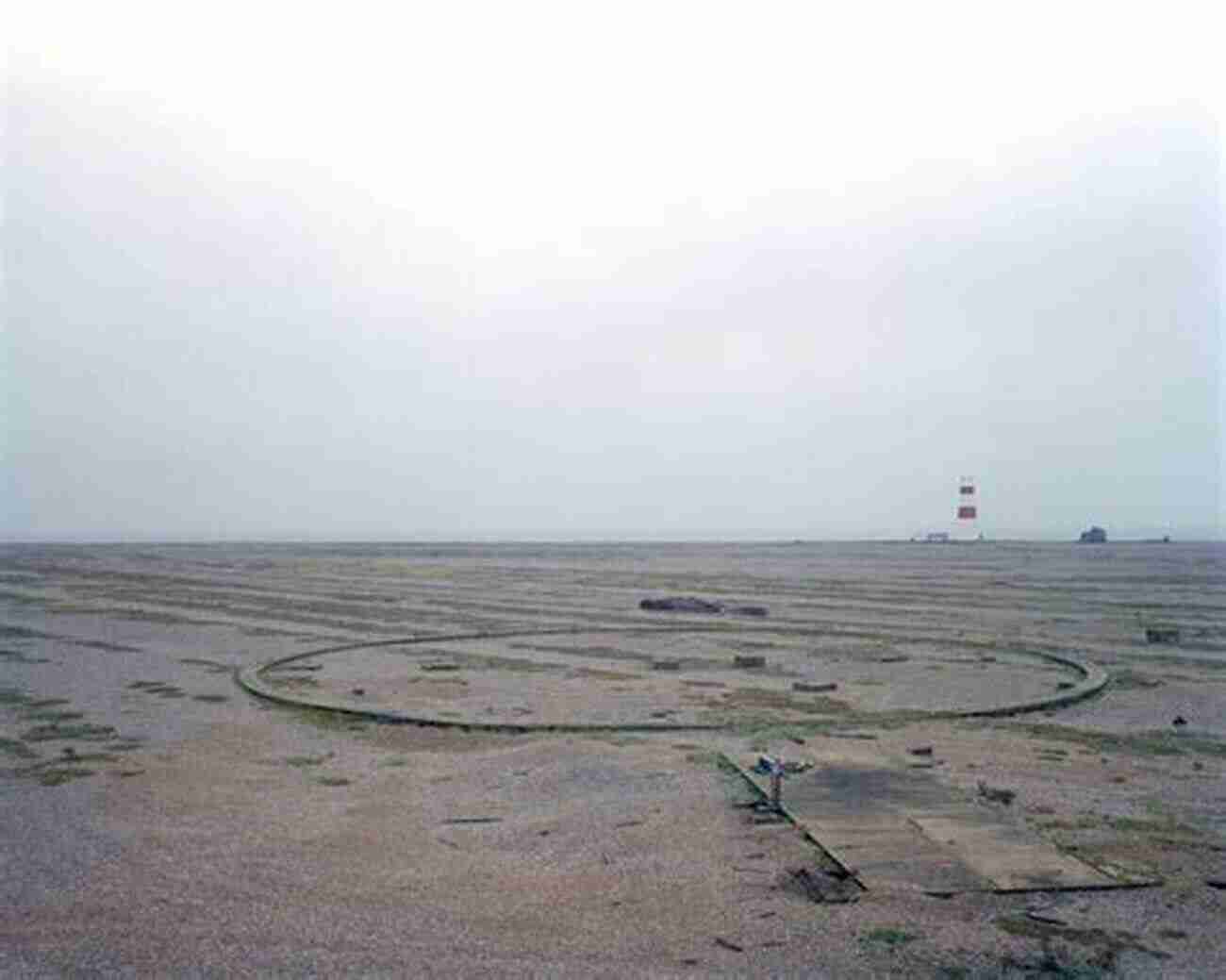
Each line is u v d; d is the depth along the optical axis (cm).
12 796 1357
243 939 885
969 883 1002
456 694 2162
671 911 944
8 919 932
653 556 10981
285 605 4578
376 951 861
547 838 1166
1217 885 1001
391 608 4366
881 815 1221
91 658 2800
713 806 1278
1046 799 1305
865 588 5588
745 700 2075
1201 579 6259
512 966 830
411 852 1120
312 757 1588
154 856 1106
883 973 816
